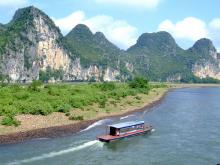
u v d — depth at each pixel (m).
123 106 84.12
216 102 111.38
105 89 115.12
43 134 49.19
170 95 146.38
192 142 48.44
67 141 46.59
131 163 38.22
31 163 36.53
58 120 57.81
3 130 47.97
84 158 39.47
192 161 39.47
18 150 41.12
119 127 49.91
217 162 39.25
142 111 81.38
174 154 42.12
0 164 35.59
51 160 38.00
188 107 93.56
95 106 76.12
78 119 60.78
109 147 44.81
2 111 54.78
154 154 42.09
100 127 57.31
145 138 50.75
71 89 96.94
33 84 96.06
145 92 126.56
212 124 63.34
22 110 58.28
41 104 63.03
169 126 60.84
